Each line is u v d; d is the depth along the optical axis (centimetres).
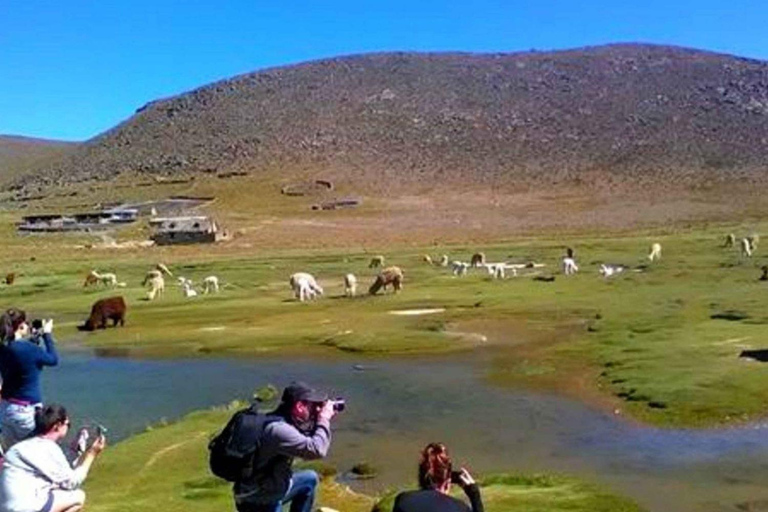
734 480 1738
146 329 4703
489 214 16188
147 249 12656
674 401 2378
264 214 16775
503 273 6569
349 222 15550
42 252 12606
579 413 2411
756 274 5697
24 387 1102
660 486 1717
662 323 3812
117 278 8125
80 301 6266
